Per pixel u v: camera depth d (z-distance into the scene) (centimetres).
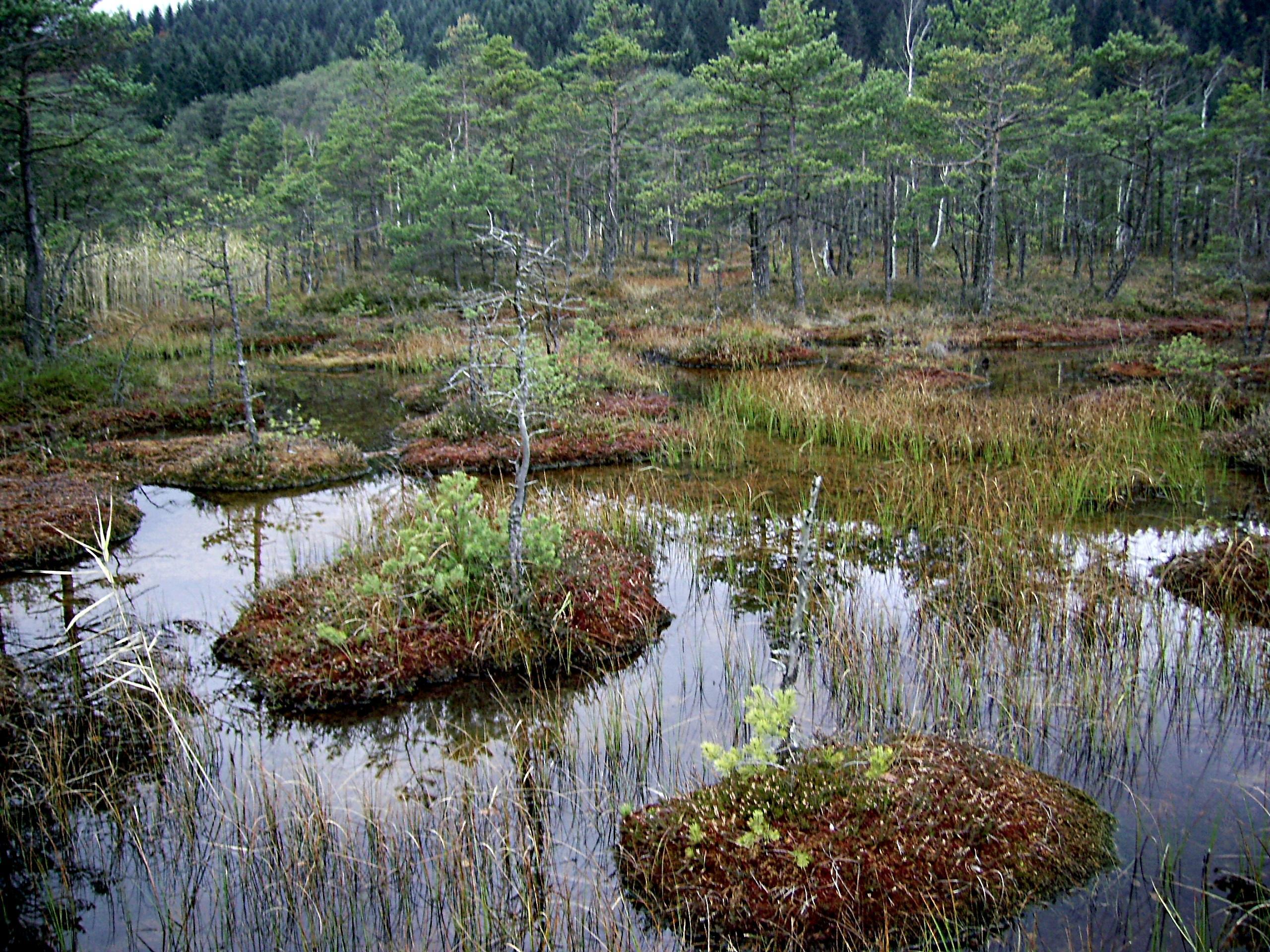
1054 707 634
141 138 2914
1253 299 3434
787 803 483
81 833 530
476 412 1495
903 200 4412
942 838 463
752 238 3366
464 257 3503
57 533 998
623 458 1377
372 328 2898
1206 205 4672
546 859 493
